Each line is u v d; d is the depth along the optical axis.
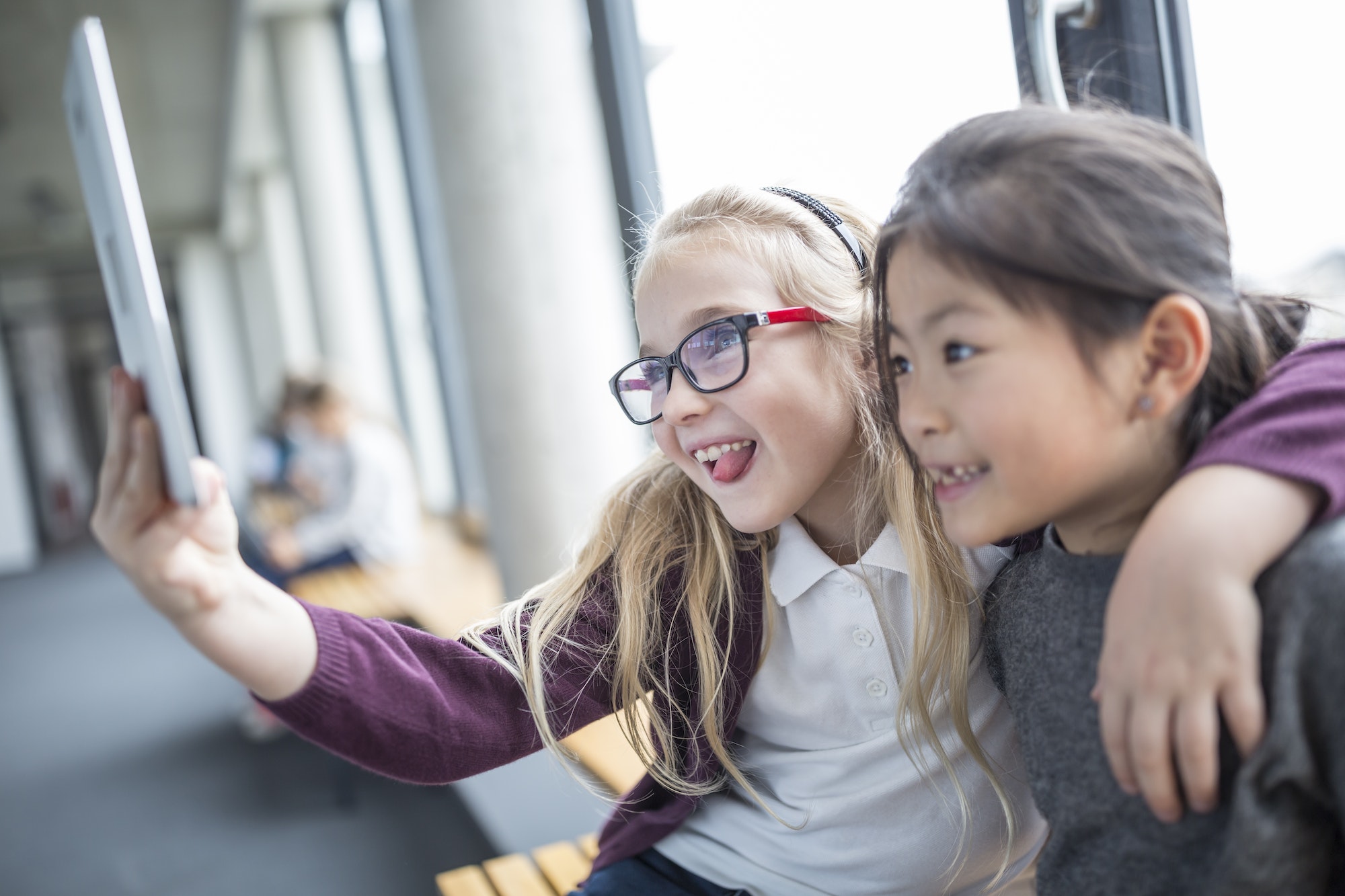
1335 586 0.57
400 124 5.66
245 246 13.06
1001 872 0.90
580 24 3.20
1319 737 0.58
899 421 0.74
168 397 0.62
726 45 2.12
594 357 3.26
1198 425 0.67
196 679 4.80
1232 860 0.61
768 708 0.96
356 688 0.78
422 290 5.80
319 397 4.39
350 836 2.72
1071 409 0.62
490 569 4.32
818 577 0.90
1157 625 0.59
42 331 13.29
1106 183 0.62
